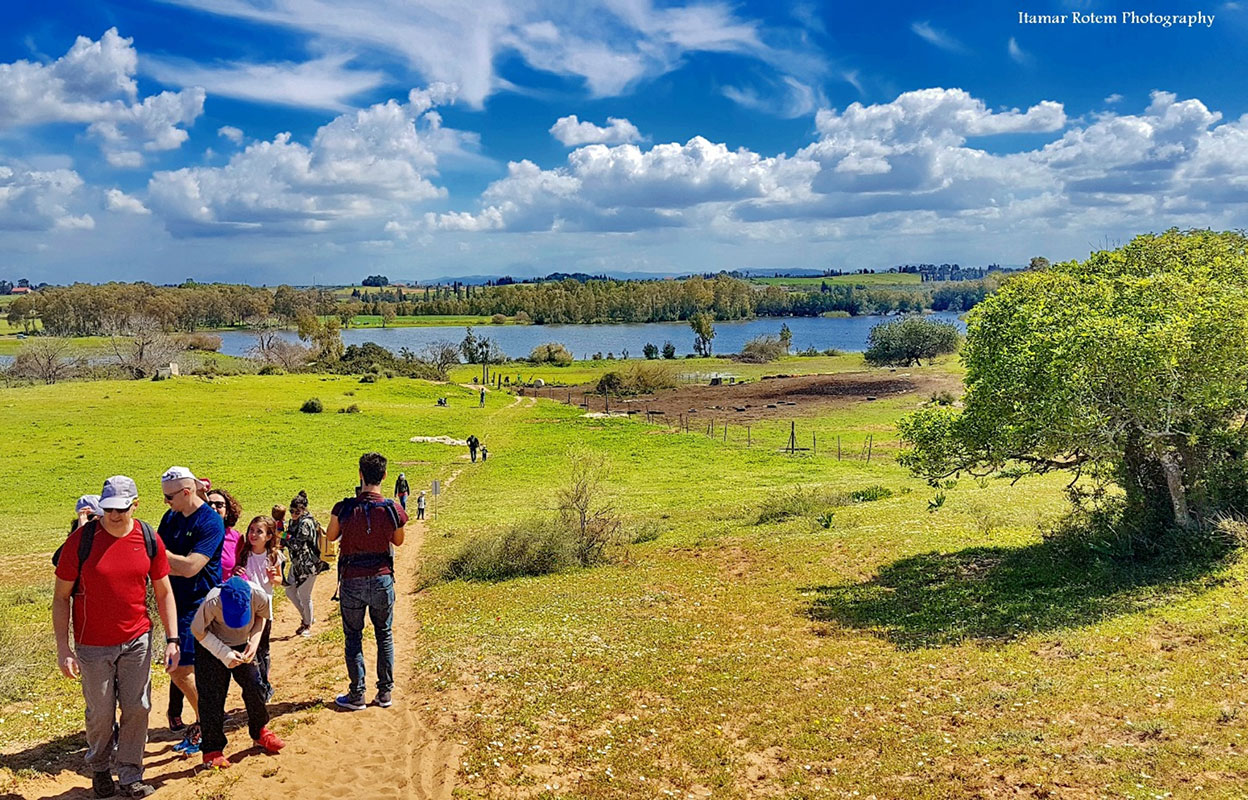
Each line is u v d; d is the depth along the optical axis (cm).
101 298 17938
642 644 1354
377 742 877
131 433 6075
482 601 1838
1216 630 1107
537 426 7188
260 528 1083
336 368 11062
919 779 794
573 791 791
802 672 1181
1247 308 1381
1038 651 1166
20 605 1950
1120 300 1558
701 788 814
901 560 1880
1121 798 701
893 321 11938
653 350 15362
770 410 7956
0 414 6656
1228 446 1565
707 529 2753
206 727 759
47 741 837
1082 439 1468
